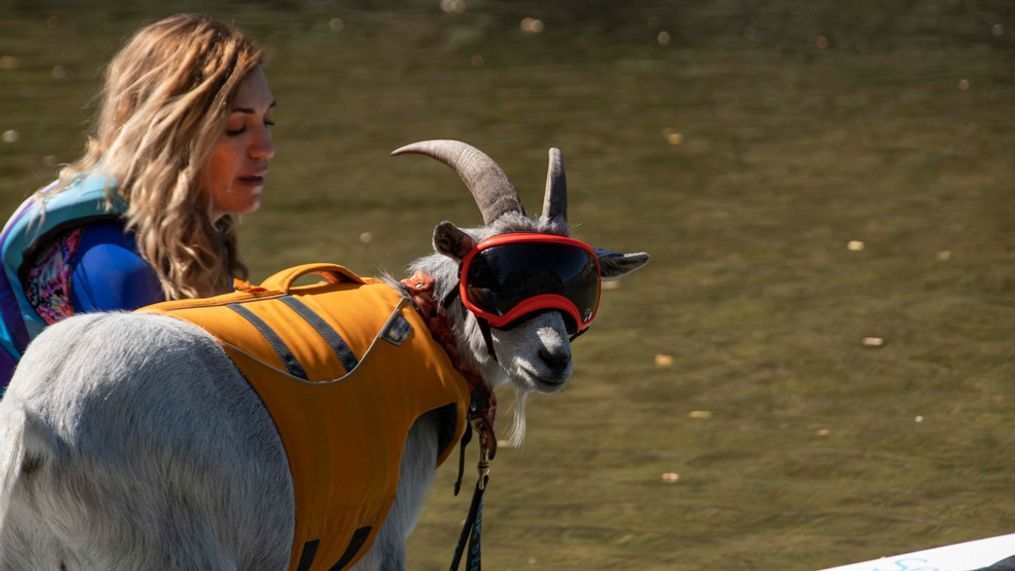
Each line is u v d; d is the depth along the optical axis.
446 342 5.64
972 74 27.91
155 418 4.45
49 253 5.22
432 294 5.69
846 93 25.84
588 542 8.30
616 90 26.25
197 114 5.30
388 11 37.94
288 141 21.31
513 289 5.43
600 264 6.12
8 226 5.29
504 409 10.73
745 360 11.69
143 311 4.82
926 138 21.58
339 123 22.77
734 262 14.76
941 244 15.41
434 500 9.12
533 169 19.19
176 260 5.26
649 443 9.95
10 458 4.25
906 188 18.25
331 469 4.81
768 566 7.91
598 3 40.00
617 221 16.45
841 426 10.17
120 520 4.42
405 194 17.80
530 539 8.37
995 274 14.17
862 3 40.66
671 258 14.91
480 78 27.56
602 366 11.62
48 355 4.48
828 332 12.38
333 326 5.07
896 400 10.70
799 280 14.06
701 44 32.69
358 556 5.13
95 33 31.89
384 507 5.04
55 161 18.70
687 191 18.12
